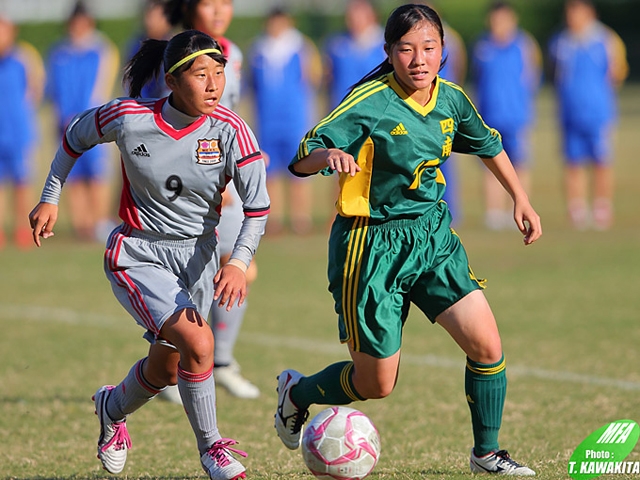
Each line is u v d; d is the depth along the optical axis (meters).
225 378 23.75
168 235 16.47
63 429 21.30
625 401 22.20
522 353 27.06
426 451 19.05
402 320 17.14
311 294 36.62
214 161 16.00
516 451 18.73
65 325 32.19
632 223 49.91
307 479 16.61
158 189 16.09
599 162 49.94
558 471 17.09
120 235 16.58
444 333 30.62
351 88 16.72
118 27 148.25
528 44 49.78
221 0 21.12
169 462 18.70
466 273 16.55
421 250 16.41
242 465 16.97
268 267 42.09
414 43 15.54
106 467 17.41
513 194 17.78
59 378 25.62
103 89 48.50
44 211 16.58
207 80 15.38
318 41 156.88
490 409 16.66
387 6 132.38
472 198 61.34
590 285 36.38
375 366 16.22
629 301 33.53
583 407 21.86
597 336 28.78
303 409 18.02
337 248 16.58
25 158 48.31
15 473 18.03
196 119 15.92
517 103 49.56
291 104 50.06
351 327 16.25
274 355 27.86
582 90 49.41
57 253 46.38
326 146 15.64
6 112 47.59
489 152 17.47
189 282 16.89
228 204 21.92
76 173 49.56
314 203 61.16
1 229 48.72
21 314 33.88
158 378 16.81
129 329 31.67
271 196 51.16
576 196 50.66
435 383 24.59
